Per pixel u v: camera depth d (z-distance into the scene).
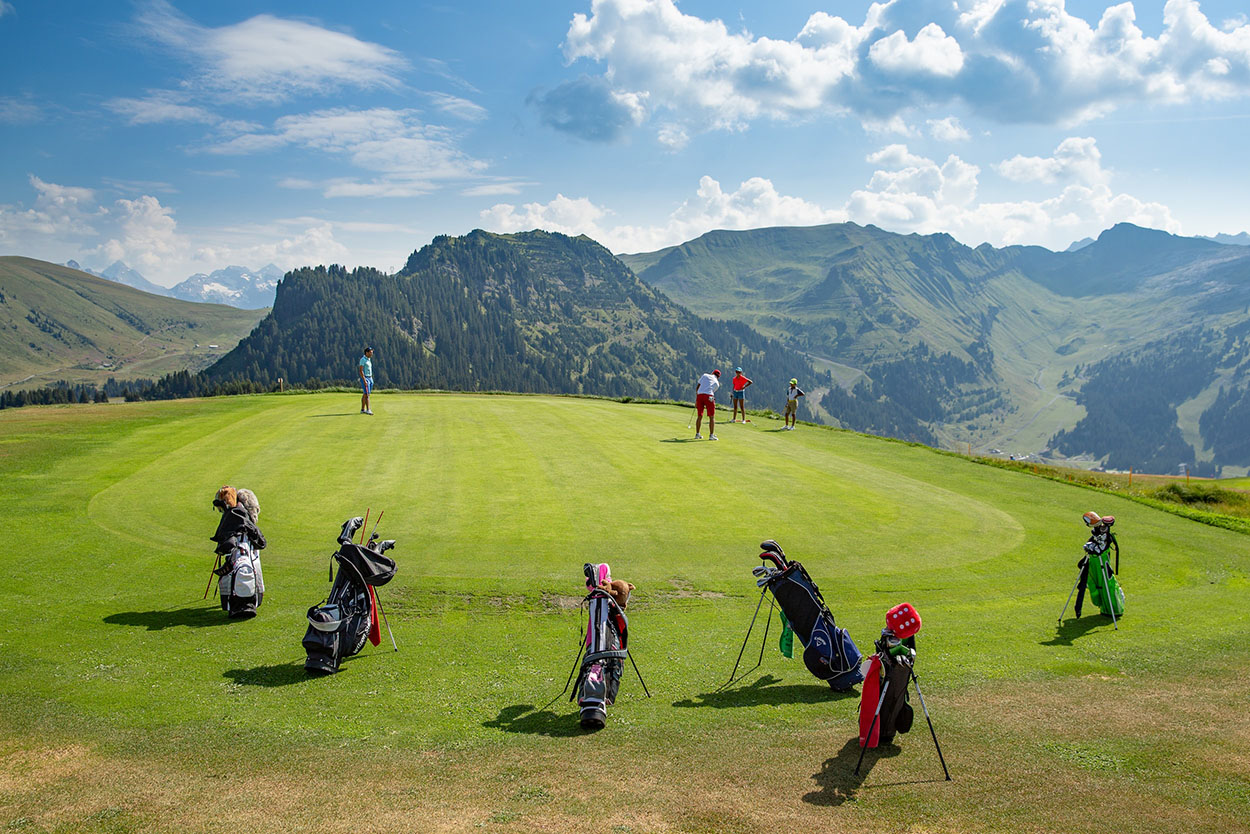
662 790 6.48
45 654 9.89
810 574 14.71
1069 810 6.21
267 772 6.76
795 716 8.59
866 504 19.89
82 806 5.98
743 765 7.11
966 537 17.66
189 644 10.52
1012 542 17.53
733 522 17.67
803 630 9.60
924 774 6.96
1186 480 36.62
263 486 19.22
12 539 14.73
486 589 13.21
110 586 12.72
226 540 11.71
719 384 28.92
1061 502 21.91
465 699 8.94
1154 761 7.31
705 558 15.20
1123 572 16.02
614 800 6.25
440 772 6.83
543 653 10.70
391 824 5.74
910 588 14.32
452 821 5.81
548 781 6.64
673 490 20.31
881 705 7.45
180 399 37.59
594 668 8.24
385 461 22.38
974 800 6.38
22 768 6.74
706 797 6.35
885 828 5.82
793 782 6.73
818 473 23.52
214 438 25.28
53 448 22.67
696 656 10.79
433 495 18.88
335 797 6.24
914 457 27.70
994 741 7.84
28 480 19.00
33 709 8.20
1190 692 9.55
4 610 11.40
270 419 29.70
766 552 9.95
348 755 7.20
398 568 14.03
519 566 14.33
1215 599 14.41
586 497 19.22
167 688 8.96
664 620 12.25
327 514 17.03
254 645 10.59
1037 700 9.20
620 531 16.59
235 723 7.96
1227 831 5.85
